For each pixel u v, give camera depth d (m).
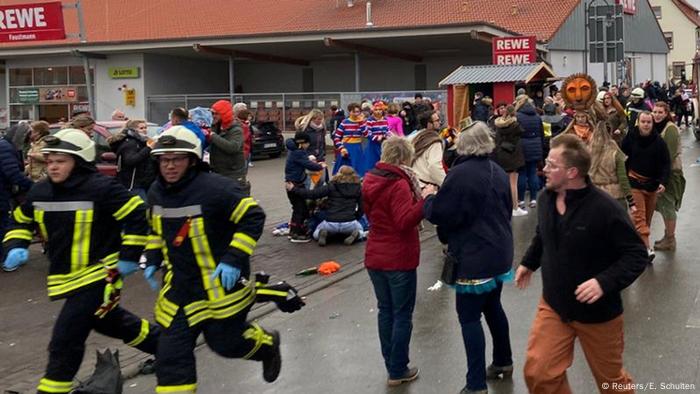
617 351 4.08
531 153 13.10
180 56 33.66
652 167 8.77
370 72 35.78
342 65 36.22
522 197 13.40
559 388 4.12
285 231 11.48
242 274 4.55
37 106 34.09
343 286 8.53
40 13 27.97
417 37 27.58
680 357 5.67
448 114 21.22
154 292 8.34
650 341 6.06
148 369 6.08
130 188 9.00
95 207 4.76
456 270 5.04
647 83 33.19
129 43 30.50
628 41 44.47
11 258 4.85
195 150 4.41
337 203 10.68
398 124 15.41
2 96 38.12
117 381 4.91
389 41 28.88
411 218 5.20
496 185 5.06
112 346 6.68
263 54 33.50
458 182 4.96
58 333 4.78
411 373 5.51
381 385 5.49
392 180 5.33
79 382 5.27
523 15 34.84
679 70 65.62
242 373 5.93
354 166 12.66
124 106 32.53
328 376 5.73
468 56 33.94
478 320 5.11
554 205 4.09
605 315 3.99
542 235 4.16
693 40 65.56
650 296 7.41
